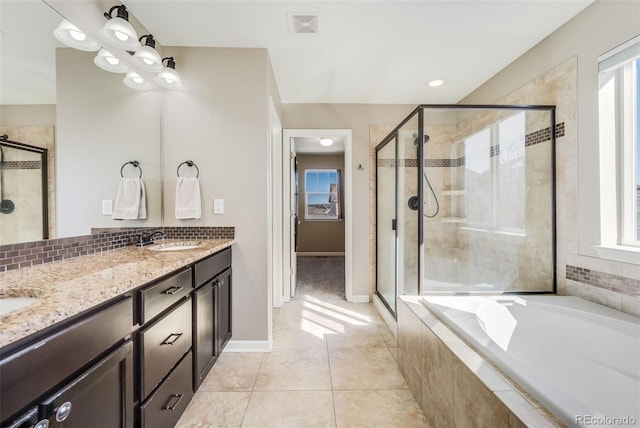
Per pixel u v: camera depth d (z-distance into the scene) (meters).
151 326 1.06
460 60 2.19
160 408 1.11
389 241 2.69
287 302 3.11
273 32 1.85
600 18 1.52
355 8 1.62
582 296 1.66
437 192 2.54
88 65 1.45
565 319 1.45
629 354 1.23
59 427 0.64
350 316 2.71
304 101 3.02
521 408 0.81
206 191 2.02
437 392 1.27
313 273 4.50
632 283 1.38
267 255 2.04
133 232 1.79
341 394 1.58
